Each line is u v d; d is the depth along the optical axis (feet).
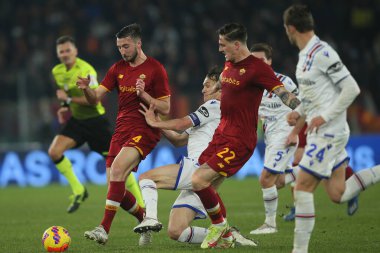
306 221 68.85
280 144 99.19
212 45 271.28
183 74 245.24
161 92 86.43
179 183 80.53
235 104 78.38
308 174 69.82
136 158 84.99
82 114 127.65
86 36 265.34
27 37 262.67
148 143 85.92
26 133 207.72
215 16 286.05
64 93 123.44
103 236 80.18
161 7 280.31
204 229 81.97
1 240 94.07
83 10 275.59
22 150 200.85
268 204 98.17
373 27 290.56
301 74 71.51
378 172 76.13
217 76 85.97
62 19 266.98
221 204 83.10
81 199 129.29
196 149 84.23
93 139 129.08
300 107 72.69
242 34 77.46
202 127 85.05
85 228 106.52
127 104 86.74
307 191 69.62
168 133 87.81
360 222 106.22
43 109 208.85
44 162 201.77
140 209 90.99
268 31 280.92
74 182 129.39
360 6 291.38
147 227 78.23
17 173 199.52
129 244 87.71
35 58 253.44
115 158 84.43
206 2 288.92
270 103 100.53
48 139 205.46
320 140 70.18
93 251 80.38
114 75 88.17
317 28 289.33
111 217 82.28
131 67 86.94
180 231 80.07
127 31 85.40
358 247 81.00
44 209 136.15
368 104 235.61
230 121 79.30
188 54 256.73
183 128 83.25
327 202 136.87
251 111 78.64
